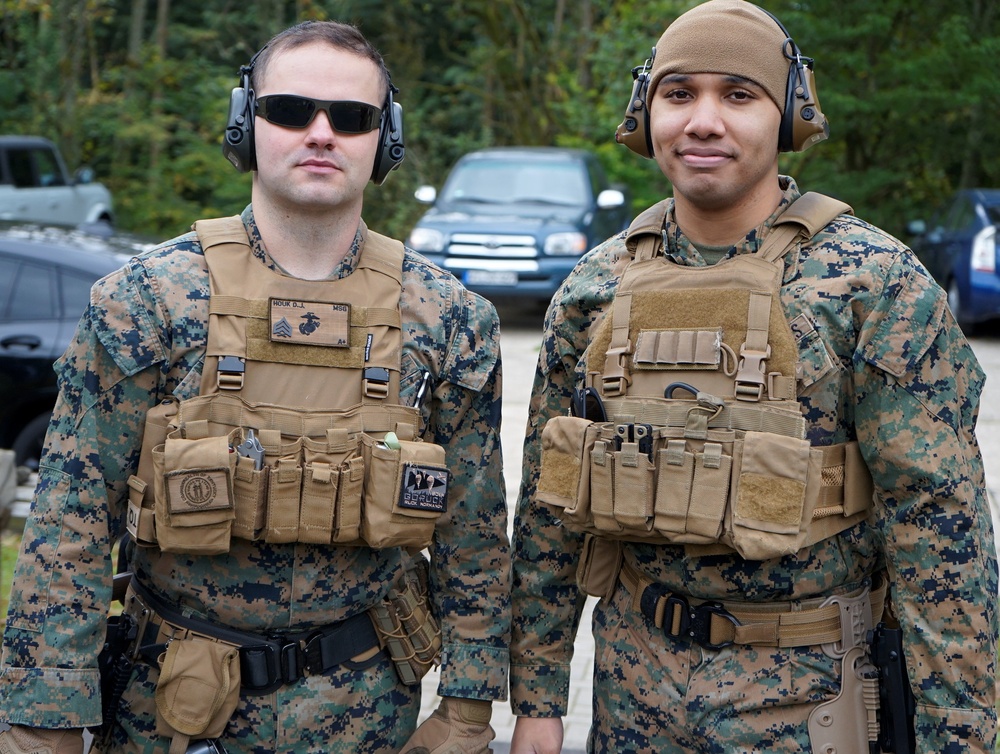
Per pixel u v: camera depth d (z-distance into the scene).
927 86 15.19
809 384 2.17
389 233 16.84
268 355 2.22
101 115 18.89
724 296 2.23
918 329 2.13
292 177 2.22
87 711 2.15
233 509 2.13
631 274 2.35
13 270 6.57
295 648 2.24
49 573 2.15
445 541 2.45
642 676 2.33
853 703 2.22
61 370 2.22
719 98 2.22
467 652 2.43
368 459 2.22
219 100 19.47
